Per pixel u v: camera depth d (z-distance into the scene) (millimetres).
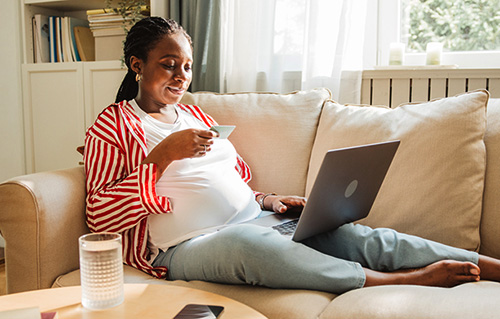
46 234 1207
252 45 2105
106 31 2311
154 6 2207
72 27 2422
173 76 1449
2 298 878
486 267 1146
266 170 1711
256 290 1069
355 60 1984
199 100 1854
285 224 1396
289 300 1002
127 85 1608
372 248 1202
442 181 1357
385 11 2117
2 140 2596
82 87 2348
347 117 1625
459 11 2041
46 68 2408
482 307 879
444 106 1438
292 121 1736
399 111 1537
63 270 1264
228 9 2158
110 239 852
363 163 1149
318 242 1279
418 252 1172
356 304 955
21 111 2531
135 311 811
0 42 2527
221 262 1081
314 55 1993
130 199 1229
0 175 2635
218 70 2133
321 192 1081
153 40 1442
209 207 1343
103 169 1305
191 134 1244
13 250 1215
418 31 2123
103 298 821
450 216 1336
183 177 1346
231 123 1771
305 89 2039
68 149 2434
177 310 818
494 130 1404
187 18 2189
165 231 1297
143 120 1438
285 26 2082
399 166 1427
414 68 1904
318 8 1979
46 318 733
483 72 1794
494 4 1981
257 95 1851
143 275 1243
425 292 973
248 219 1446
